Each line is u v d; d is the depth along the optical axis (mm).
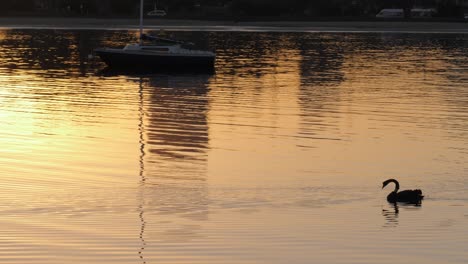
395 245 41188
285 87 109250
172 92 102688
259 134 71938
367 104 92438
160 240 41250
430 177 56219
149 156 61781
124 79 116812
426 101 95500
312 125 77188
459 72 132875
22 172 55625
